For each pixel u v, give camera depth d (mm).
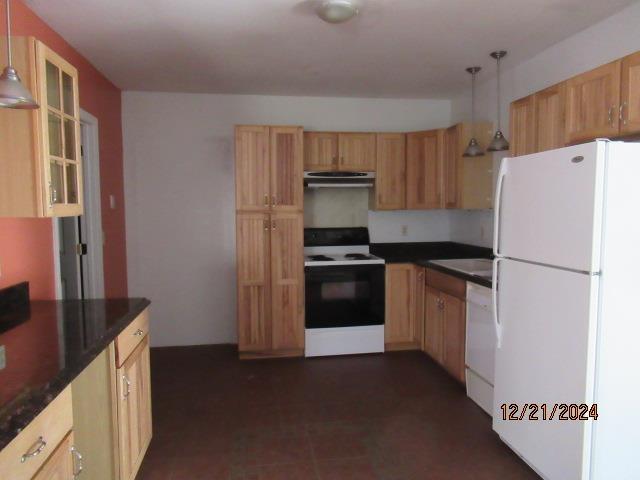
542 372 2084
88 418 1607
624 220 1780
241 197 3820
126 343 1932
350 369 3680
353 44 2953
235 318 4379
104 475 1745
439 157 4109
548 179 2023
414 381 3428
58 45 2754
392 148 4238
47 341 1603
